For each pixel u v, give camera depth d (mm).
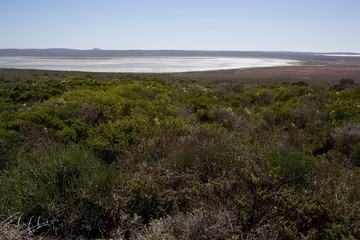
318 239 2943
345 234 2889
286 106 10430
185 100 10609
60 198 3711
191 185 3895
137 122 6562
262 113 10281
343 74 48750
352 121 7441
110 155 5574
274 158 4055
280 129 7871
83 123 6590
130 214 3686
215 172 4188
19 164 4359
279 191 3367
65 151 4543
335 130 6781
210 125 7227
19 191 3705
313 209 3053
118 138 5848
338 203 3178
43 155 4422
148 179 4000
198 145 5117
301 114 8750
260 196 3248
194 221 3062
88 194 3699
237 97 13891
